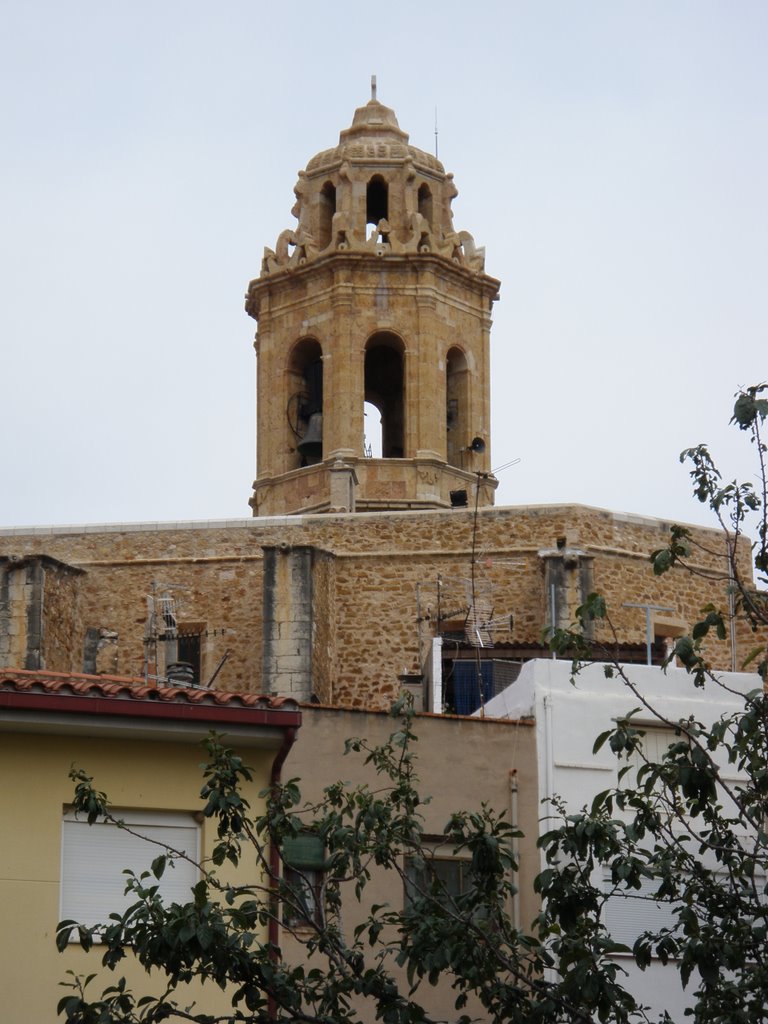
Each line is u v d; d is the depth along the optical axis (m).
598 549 56.22
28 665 54.12
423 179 69.44
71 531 58.00
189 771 33.66
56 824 32.84
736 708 40.62
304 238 68.06
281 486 65.25
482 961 27.11
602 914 37.66
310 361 67.19
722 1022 26.47
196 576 57.25
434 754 38.34
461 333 67.06
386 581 56.72
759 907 27.72
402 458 64.75
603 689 40.22
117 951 26.25
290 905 27.84
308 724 37.59
